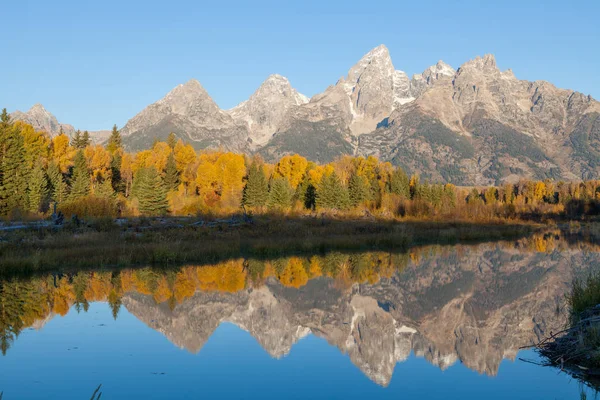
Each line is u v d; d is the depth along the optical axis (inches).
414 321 634.8
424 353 489.7
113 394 358.3
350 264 1074.1
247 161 4097.0
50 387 370.9
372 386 386.6
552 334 537.0
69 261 949.2
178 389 370.3
